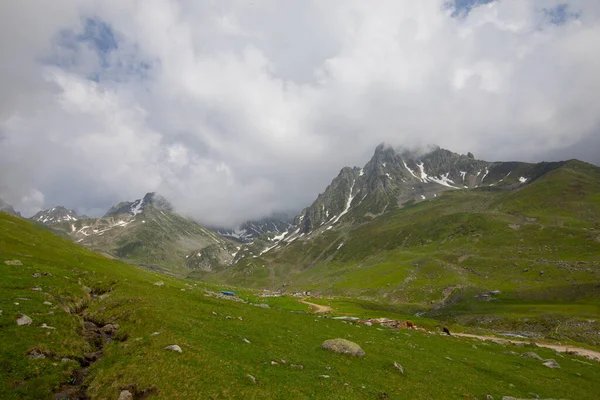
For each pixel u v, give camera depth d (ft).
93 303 132.36
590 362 200.75
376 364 120.16
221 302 189.06
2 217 286.66
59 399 66.33
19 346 76.07
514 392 121.90
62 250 256.32
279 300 382.83
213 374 80.07
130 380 72.74
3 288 110.83
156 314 116.47
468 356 168.04
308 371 98.02
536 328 423.23
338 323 202.39
